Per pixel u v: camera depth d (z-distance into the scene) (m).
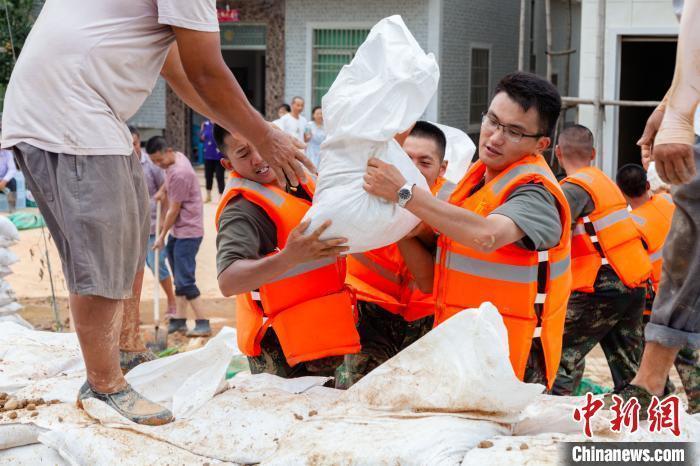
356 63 3.74
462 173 4.67
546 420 3.69
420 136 4.10
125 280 3.80
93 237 3.62
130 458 3.59
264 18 20.17
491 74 21.75
